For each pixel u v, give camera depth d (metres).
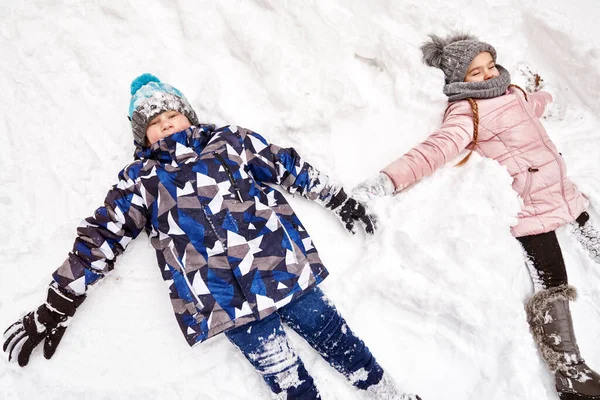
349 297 1.50
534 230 1.54
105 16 1.77
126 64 1.72
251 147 1.46
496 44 1.91
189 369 1.43
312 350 1.45
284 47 1.76
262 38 1.74
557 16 1.91
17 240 1.52
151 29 1.76
